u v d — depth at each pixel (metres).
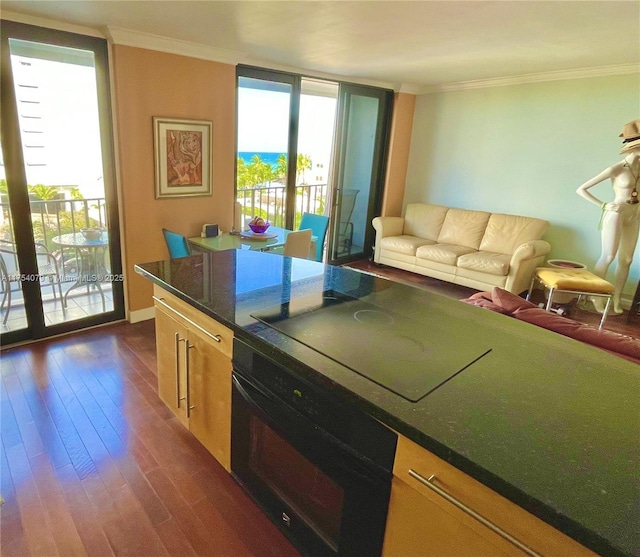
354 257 5.66
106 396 2.46
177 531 1.64
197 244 3.41
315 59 3.69
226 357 1.57
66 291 3.28
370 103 5.07
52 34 2.69
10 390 2.47
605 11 2.25
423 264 4.82
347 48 3.23
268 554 1.57
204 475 1.92
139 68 3.04
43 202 2.96
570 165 4.35
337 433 1.16
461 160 5.12
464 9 2.26
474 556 0.91
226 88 3.59
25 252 2.86
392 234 5.35
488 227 4.80
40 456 1.98
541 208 4.62
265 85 4.08
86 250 3.28
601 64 3.74
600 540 0.67
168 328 1.93
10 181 2.71
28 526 1.63
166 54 3.15
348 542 1.23
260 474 1.56
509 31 2.68
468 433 0.91
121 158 3.11
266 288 1.78
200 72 3.38
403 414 0.96
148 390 2.53
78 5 2.35
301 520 1.40
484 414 0.98
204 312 1.54
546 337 1.46
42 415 2.27
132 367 2.78
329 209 5.20
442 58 3.54
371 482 1.09
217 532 1.64
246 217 4.93
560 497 0.75
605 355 1.35
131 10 2.42
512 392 1.09
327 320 1.48
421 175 5.54
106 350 2.99
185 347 1.81
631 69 3.80
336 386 1.08
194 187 3.59
